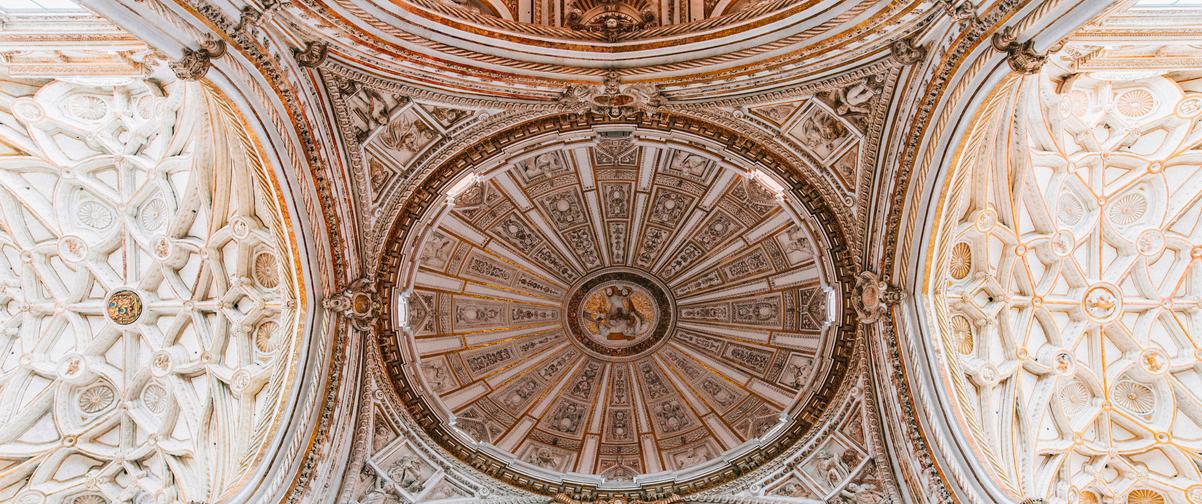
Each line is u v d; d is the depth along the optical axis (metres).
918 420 14.27
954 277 15.14
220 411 15.04
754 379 20.23
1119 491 14.89
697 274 21.09
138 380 15.73
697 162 17.84
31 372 16.08
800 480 16.17
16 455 15.34
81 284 15.99
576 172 18.64
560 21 15.02
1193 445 14.95
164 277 15.58
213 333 15.49
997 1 10.59
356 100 13.87
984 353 14.95
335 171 14.22
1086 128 14.46
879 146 14.41
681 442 20.05
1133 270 15.46
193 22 10.20
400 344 17.44
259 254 15.22
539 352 21.44
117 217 15.66
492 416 20.05
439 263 19.75
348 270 15.23
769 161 15.73
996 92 11.54
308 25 11.96
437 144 15.23
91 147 15.27
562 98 14.54
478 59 13.64
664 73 14.09
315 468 14.07
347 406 15.27
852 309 16.47
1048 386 14.96
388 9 12.55
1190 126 14.42
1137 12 12.27
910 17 12.01
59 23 12.33
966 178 13.12
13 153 15.00
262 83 11.80
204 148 14.10
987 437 13.94
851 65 13.34
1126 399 15.47
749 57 13.65
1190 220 15.35
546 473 17.38
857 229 15.59
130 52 12.80
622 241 20.97
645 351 21.61
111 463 15.54
